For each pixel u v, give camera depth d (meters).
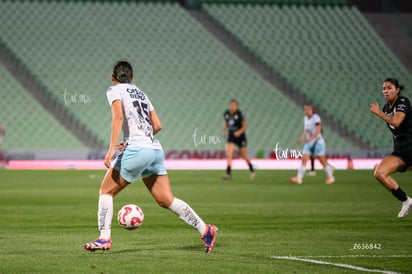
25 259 28.73
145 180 30.78
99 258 29.05
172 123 136.50
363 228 40.44
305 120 82.62
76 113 131.62
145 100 30.42
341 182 84.75
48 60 137.38
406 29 163.75
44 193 67.19
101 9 149.00
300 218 46.03
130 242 34.41
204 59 146.25
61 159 119.12
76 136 129.50
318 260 28.64
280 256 29.69
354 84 148.75
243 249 31.91
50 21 143.50
